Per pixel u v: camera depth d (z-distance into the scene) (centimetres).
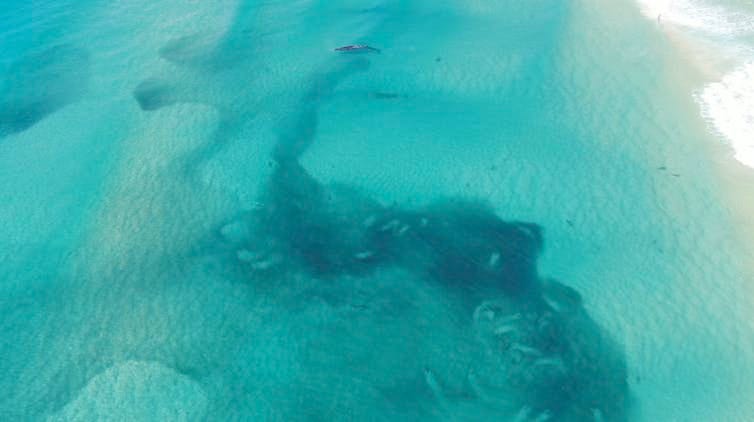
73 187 2166
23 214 2077
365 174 2109
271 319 1717
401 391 1528
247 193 2097
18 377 1616
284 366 1608
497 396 1497
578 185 1978
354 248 1888
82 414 1528
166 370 1609
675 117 2159
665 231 1809
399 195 2027
